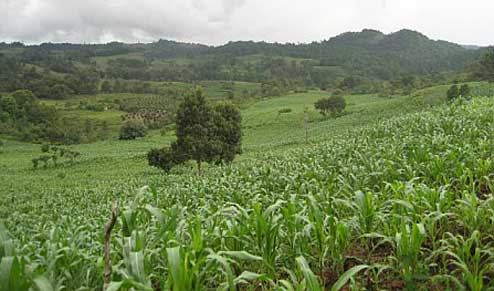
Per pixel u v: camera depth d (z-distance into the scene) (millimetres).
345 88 127562
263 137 65875
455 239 3945
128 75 182250
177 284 2887
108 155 57688
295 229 4574
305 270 2928
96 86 149375
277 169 11164
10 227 13039
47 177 44469
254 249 4414
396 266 4188
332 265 4500
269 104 103125
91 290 3834
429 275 3916
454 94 56156
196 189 10672
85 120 103625
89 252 5125
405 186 5320
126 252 3424
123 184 29469
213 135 36938
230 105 39531
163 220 3977
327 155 11391
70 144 81562
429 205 4727
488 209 4488
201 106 36312
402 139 11609
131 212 3914
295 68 191500
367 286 4043
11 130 84125
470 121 12172
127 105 125188
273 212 5000
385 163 8047
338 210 5852
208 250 3533
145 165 48906
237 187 9203
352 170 8203
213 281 4203
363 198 4590
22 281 2746
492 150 8305
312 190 7320
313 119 75750
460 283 3541
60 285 3895
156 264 4531
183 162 36938
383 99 92500
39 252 5012
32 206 24781
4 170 51594
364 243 4750
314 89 137750
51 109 100875
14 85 129500
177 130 36656
